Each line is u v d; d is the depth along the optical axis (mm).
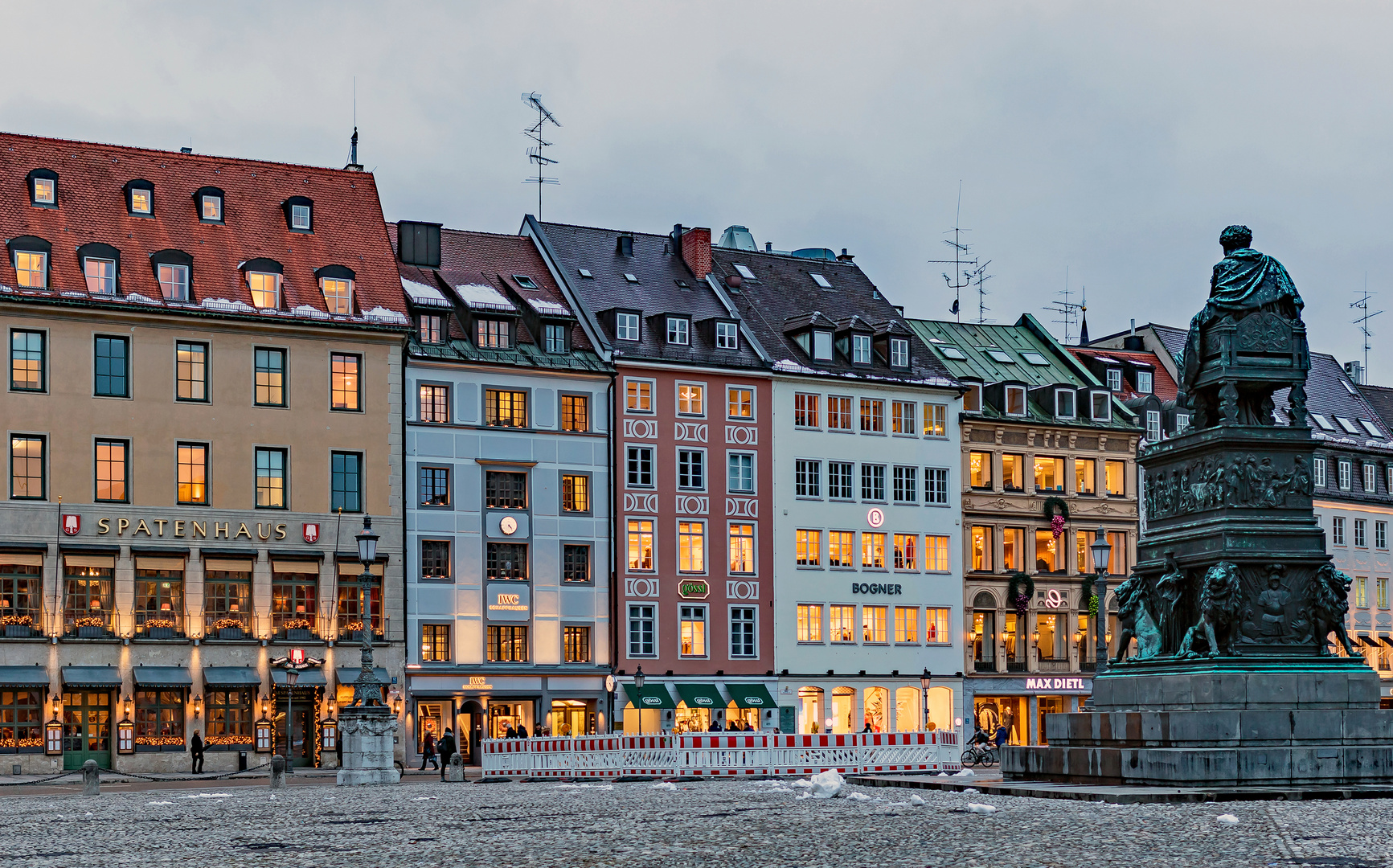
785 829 22250
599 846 20500
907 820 23062
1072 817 22703
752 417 71875
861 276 82375
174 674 60281
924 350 78125
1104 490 79625
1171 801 25266
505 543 66375
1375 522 86625
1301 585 28578
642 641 68750
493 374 66688
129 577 60344
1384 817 21906
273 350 63219
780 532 72000
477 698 65062
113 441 60688
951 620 75562
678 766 44406
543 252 73125
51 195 62406
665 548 69500
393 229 70562
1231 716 26969
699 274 76000
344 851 20859
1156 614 29828
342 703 62562
